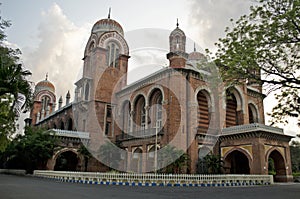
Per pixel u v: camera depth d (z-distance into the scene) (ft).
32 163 99.04
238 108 97.71
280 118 42.50
